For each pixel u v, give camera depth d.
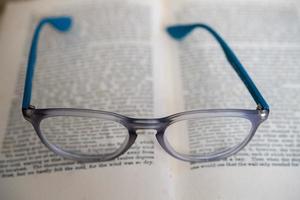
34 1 0.35
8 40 0.33
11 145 0.28
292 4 0.34
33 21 0.34
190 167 0.27
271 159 0.27
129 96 0.30
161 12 0.34
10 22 0.34
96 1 0.35
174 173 0.27
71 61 0.32
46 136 0.28
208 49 0.32
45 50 0.32
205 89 0.30
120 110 0.29
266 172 0.26
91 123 0.28
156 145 0.27
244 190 0.26
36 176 0.27
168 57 0.32
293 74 0.30
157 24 0.34
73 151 0.27
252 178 0.26
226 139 0.27
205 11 0.34
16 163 0.27
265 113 0.26
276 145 0.27
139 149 0.27
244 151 0.27
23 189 0.26
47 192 0.26
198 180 0.26
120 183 0.26
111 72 0.31
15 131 0.28
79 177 0.27
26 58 0.32
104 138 0.28
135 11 0.34
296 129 0.28
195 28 0.33
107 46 0.32
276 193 0.26
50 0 0.35
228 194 0.26
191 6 0.34
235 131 0.28
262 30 0.33
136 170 0.27
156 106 0.29
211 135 0.28
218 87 0.30
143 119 0.27
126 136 0.27
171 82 0.30
